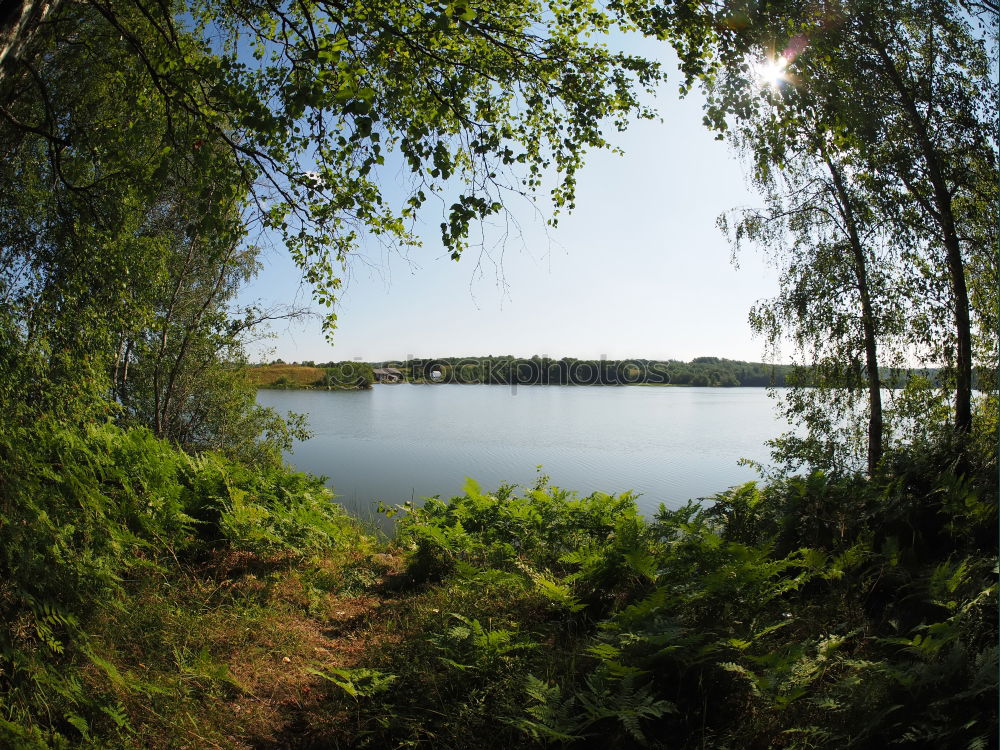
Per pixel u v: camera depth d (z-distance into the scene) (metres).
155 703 3.36
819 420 9.58
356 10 4.80
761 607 4.26
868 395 9.41
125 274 6.91
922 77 7.55
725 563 4.60
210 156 4.93
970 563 4.04
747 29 4.97
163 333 12.77
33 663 2.95
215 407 15.49
